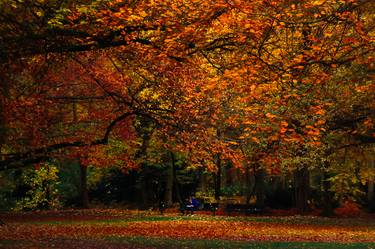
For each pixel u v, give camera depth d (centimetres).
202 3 1252
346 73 2131
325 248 1556
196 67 1647
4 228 2245
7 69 1444
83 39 1352
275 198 4647
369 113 2559
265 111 1588
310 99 1809
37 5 1209
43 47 1348
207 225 2638
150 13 1330
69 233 2122
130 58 1661
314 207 4559
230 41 1391
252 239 1969
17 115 1958
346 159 3170
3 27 1259
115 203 4784
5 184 3825
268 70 1361
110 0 1259
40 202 4125
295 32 1423
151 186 4619
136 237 1911
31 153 1834
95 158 3303
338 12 1392
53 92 2853
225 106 2036
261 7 1300
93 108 2966
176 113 1994
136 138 3606
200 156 2073
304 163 2764
